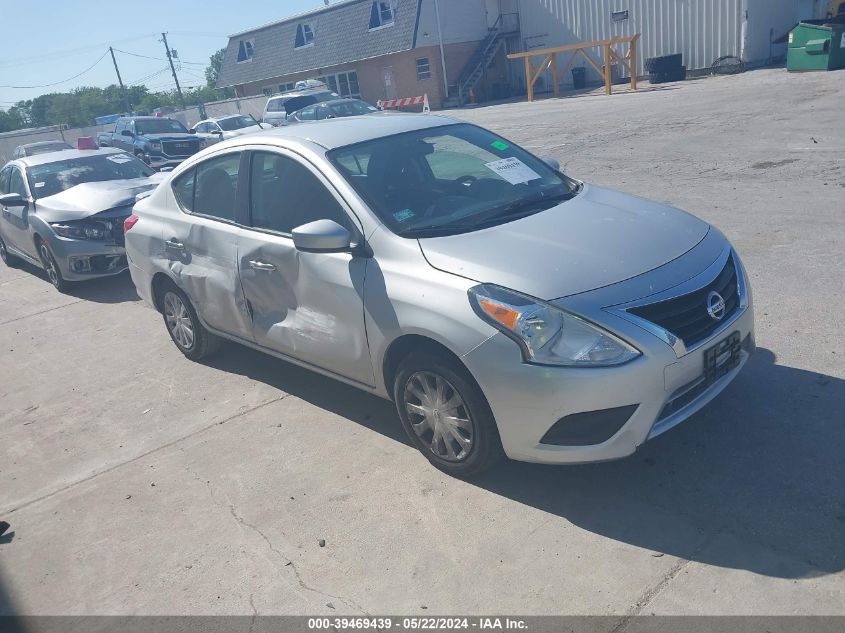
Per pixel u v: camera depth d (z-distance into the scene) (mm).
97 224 8312
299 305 4301
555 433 3229
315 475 3979
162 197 5582
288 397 4992
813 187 8273
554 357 3146
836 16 23094
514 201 4180
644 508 3303
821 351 4457
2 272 10531
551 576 2988
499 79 35625
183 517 3789
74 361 6391
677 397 3275
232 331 5070
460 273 3461
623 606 2777
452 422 3604
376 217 3906
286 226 4379
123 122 23719
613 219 3854
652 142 12828
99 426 5016
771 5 25406
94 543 3693
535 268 3357
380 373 3904
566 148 13711
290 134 4664
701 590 2791
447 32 34312
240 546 3486
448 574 3090
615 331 3123
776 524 3082
